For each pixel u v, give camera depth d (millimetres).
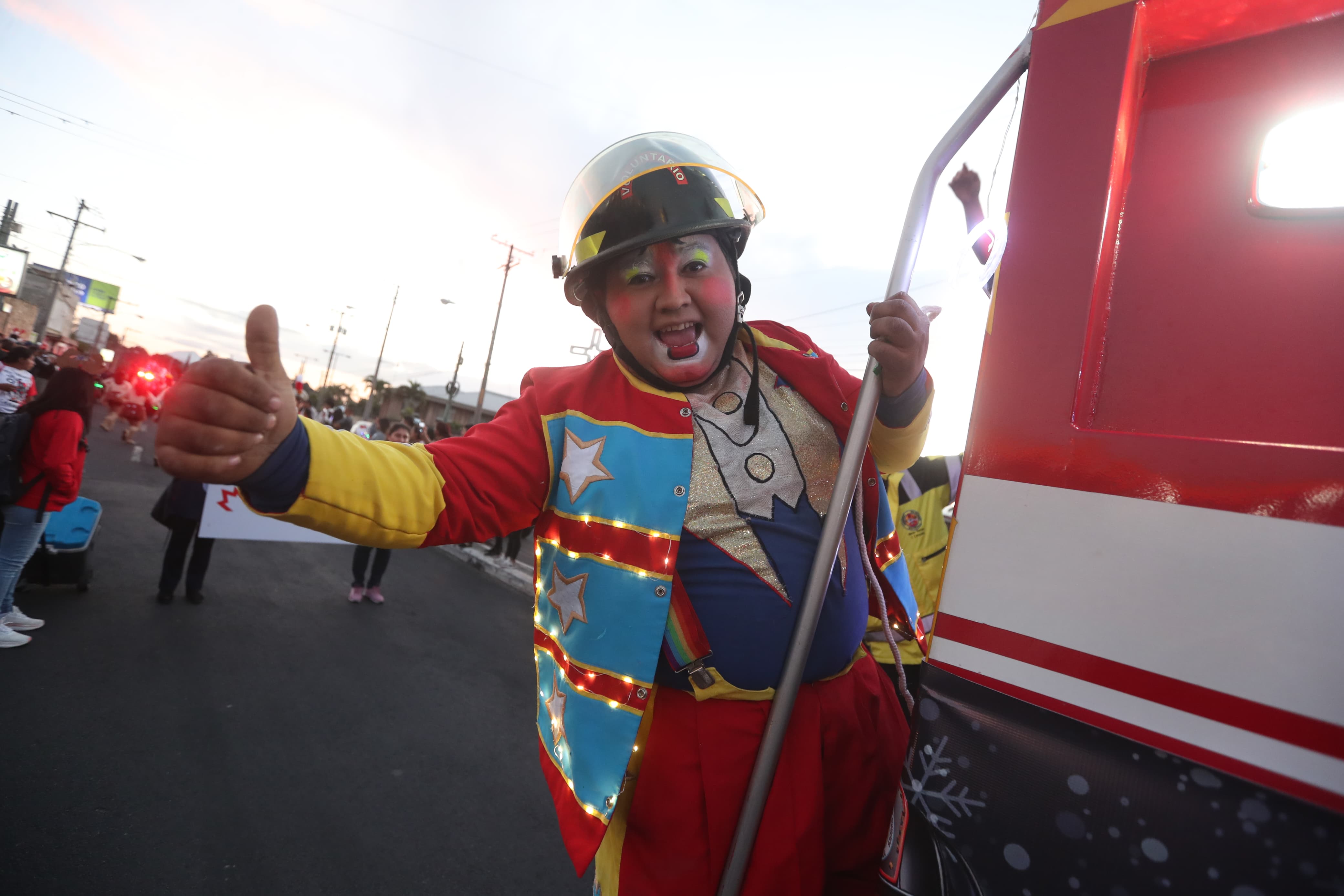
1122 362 871
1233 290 812
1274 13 808
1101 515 798
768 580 1177
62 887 2252
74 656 4047
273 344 858
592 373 1320
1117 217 905
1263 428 771
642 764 1160
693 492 1187
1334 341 740
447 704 4230
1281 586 665
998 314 944
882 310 1118
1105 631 772
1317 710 631
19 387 9031
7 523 4156
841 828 1227
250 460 856
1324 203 767
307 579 6816
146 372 16953
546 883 2688
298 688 4125
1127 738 742
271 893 2391
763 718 1161
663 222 1162
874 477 1336
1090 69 920
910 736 937
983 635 873
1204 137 864
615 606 1136
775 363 1338
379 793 3133
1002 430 909
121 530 7453
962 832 863
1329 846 614
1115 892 734
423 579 7762
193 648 4469
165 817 2703
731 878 1055
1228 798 672
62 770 2900
